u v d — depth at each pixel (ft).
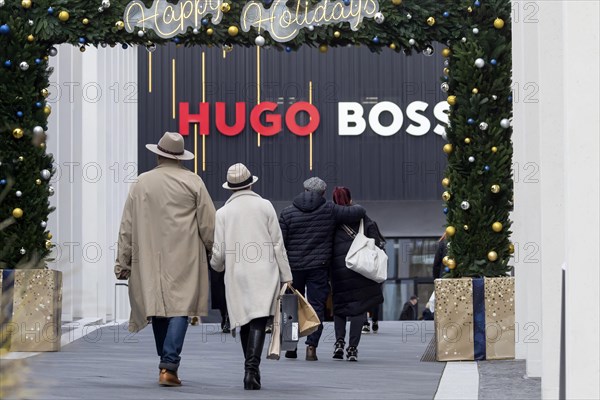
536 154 61.77
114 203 149.07
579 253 31.37
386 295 211.41
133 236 55.06
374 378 60.29
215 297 105.09
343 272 73.00
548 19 49.47
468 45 71.36
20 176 73.82
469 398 49.49
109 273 142.72
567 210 31.58
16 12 73.41
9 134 73.92
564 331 34.35
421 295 210.59
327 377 60.90
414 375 62.08
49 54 75.00
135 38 72.74
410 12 71.36
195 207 55.26
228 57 211.20
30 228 73.77
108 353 76.48
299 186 211.20
